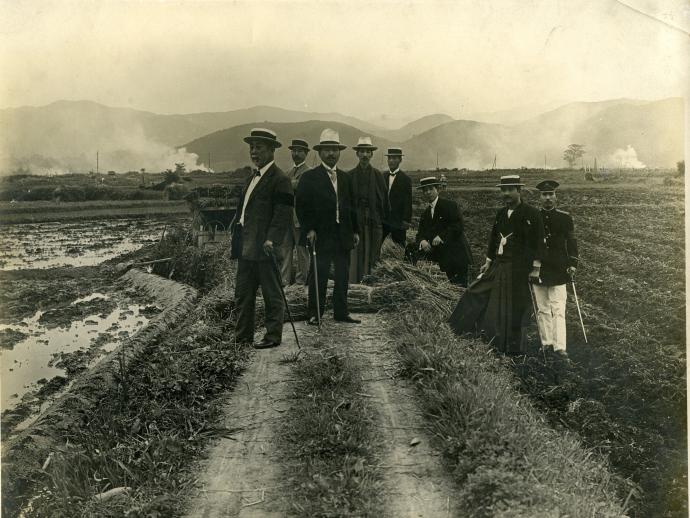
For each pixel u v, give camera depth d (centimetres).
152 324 648
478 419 388
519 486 333
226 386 486
